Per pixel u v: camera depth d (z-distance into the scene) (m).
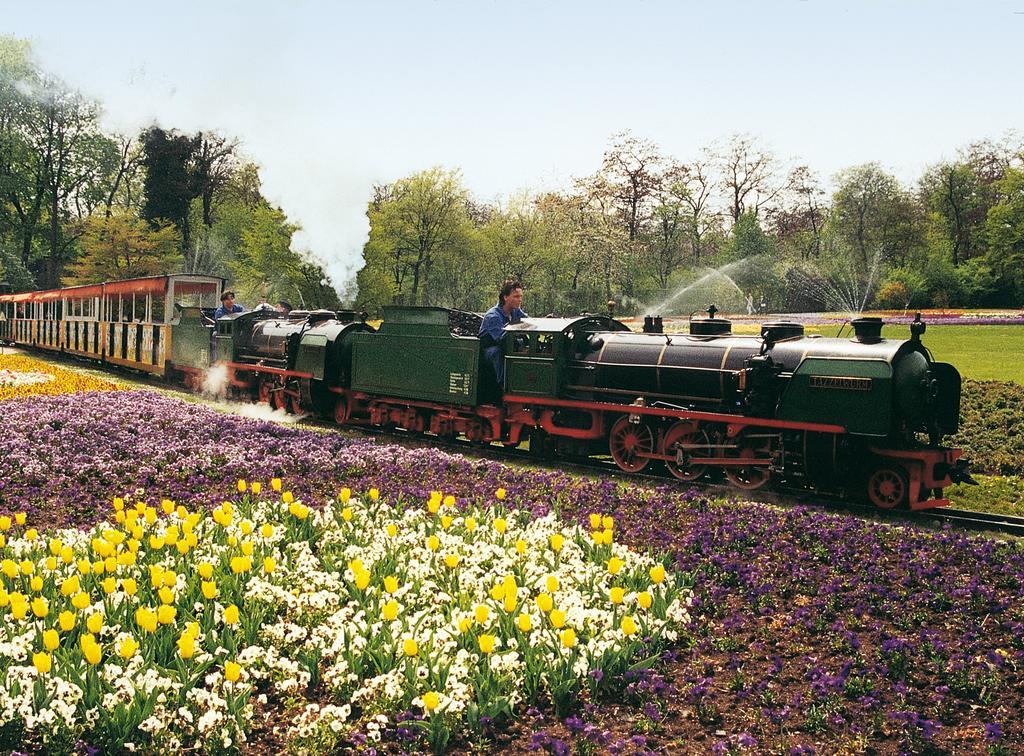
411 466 13.02
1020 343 29.53
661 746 5.57
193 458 12.97
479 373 16.52
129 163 73.69
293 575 7.81
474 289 63.25
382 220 59.00
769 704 6.08
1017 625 7.14
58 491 11.40
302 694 6.11
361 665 6.20
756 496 12.64
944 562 8.80
